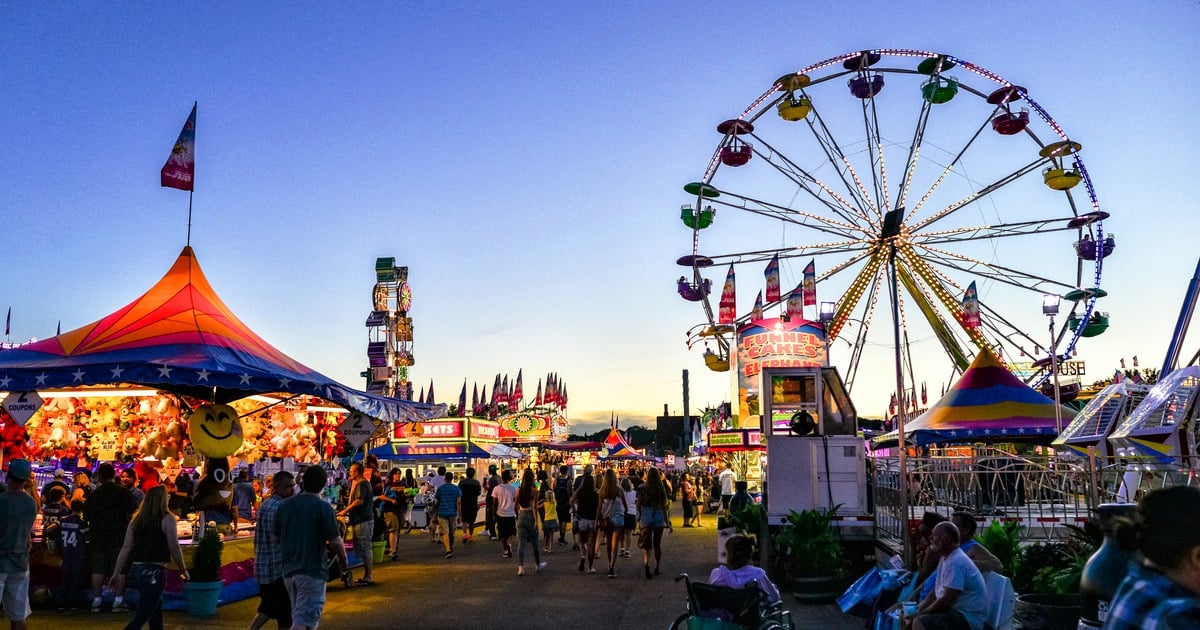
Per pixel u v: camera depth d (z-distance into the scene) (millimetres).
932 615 6316
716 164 33188
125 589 10969
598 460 63750
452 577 15086
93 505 10938
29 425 14344
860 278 33375
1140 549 2420
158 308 13250
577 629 10266
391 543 18656
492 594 13000
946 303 32438
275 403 15594
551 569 16297
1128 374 28219
